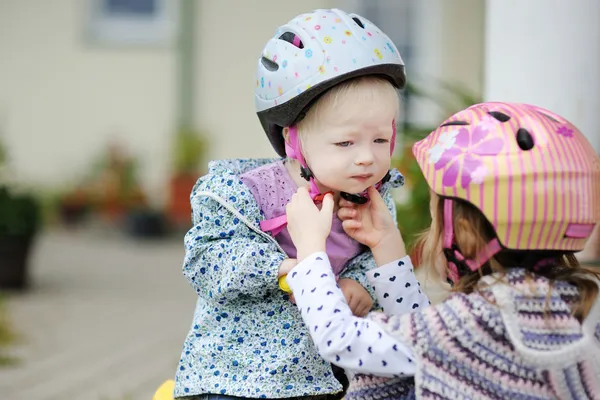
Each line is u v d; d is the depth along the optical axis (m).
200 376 3.09
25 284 11.34
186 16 16.58
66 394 6.93
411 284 3.05
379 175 2.97
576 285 2.70
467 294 2.66
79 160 17.30
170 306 10.38
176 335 8.93
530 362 2.56
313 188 3.08
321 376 3.10
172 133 16.84
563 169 2.60
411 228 6.12
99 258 13.91
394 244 3.07
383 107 2.91
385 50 2.94
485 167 2.62
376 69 2.89
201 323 3.13
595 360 2.68
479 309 2.59
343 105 2.87
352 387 2.91
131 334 8.98
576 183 2.61
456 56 15.02
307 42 2.91
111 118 17.12
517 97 4.81
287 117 2.98
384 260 3.06
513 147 2.62
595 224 2.69
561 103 4.73
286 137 3.08
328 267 2.80
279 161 3.33
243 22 16.45
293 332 3.07
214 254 3.02
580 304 2.67
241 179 3.16
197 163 16.61
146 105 16.98
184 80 16.72
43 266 13.04
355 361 2.68
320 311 2.72
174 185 16.52
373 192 3.10
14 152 17.31
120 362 7.92
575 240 2.66
